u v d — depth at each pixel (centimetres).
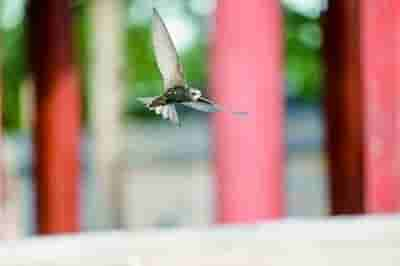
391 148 1166
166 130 2305
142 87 2095
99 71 1521
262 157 1152
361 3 1169
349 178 1171
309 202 1861
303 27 1992
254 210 1152
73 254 991
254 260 1002
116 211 1538
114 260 991
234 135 1152
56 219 1220
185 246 1000
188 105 635
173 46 622
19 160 1680
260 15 1152
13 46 1930
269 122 1154
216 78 1160
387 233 1017
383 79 1168
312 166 2059
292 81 2184
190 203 1892
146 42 2044
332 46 1187
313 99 2236
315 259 1008
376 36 1168
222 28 1155
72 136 1229
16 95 1958
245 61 1152
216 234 1011
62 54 1223
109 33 1517
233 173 1152
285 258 1004
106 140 1527
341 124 1177
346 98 1174
